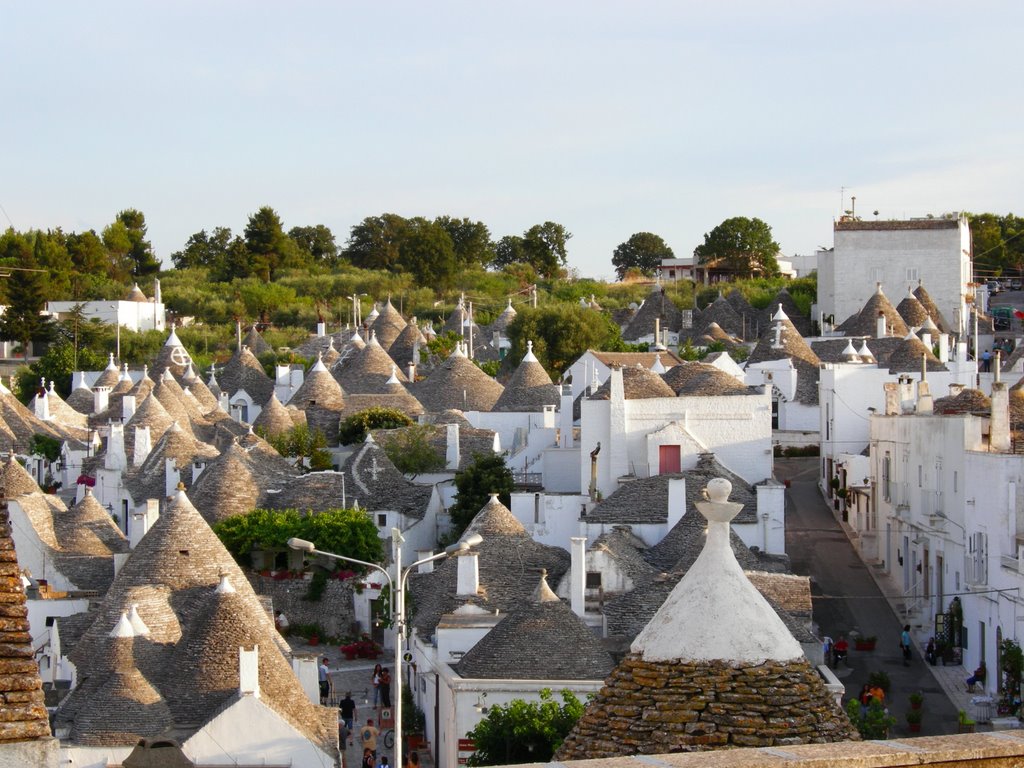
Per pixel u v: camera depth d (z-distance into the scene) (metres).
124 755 46.31
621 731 16.86
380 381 113.25
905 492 67.12
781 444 96.12
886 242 125.75
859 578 68.81
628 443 77.00
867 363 89.69
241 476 78.12
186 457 87.00
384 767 47.59
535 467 88.31
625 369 79.94
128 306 162.00
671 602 17.50
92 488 88.75
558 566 61.72
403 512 79.69
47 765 14.84
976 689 53.25
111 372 124.19
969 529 56.41
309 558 71.94
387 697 58.28
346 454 96.81
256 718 46.16
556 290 197.88
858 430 83.88
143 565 56.41
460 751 47.12
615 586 57.44
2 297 152.00
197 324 172.62
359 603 70.25
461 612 56.38
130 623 51.97
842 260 126.38
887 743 13.18
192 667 50.00
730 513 17.50
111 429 88.94
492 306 186.88
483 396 108.69
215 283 193.62
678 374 88.25
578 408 100.81
